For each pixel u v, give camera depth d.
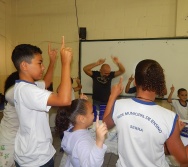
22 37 4.07
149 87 0.90
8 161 1.44
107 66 3.35
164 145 0.94
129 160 0.91
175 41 3.17
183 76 3.19
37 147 1.11
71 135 1.14
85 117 1.17
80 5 3.68
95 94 3.41
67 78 0.94
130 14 3.43
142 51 3.36
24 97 1.02
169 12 3.22
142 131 0.88
